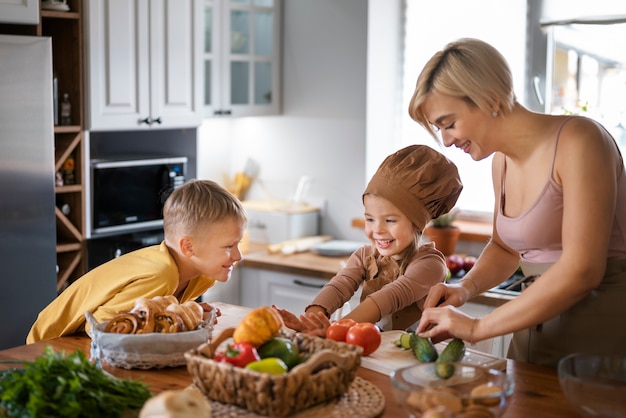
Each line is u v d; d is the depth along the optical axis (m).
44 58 3.22
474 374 1.49
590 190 1.67
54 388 1.37
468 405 1.30
